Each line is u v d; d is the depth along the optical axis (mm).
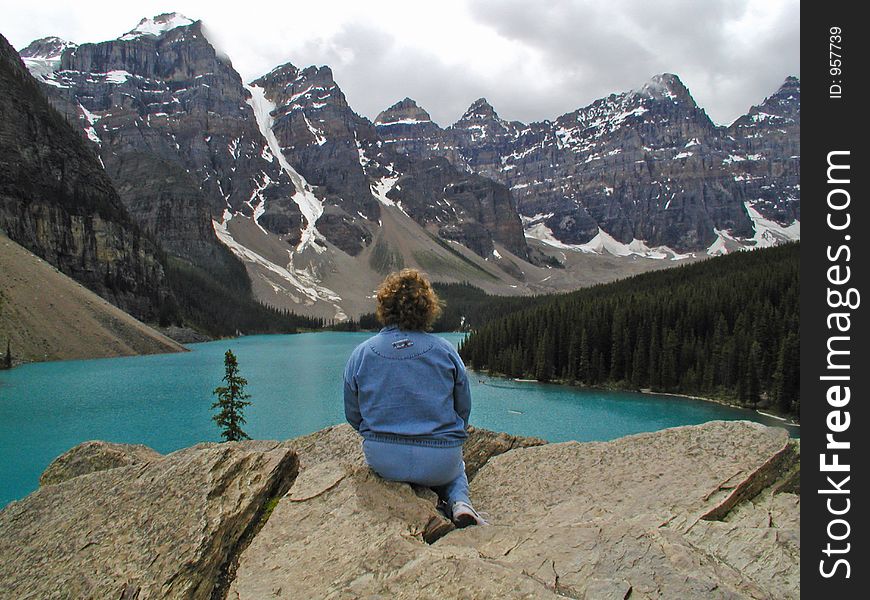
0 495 33125
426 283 6242
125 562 5082
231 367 34125
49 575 5207
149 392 71812
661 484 6727
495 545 5059
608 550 4668
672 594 4121
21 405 62906
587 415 64250
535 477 7594
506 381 93875
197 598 4762
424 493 5984
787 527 5746
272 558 4949
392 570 4523
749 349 73875
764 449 7070
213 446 6688
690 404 71625
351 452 8336
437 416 5852
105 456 8500
